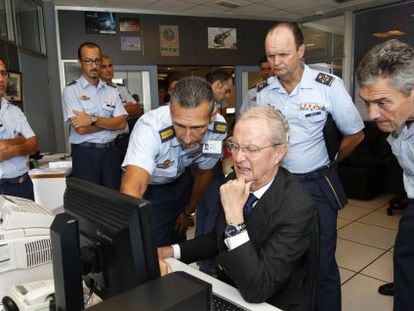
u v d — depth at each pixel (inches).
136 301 24.5
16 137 96.3
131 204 28.9
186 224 80.1
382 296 93.4
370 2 203.8
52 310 35.0
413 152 48.4
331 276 71.2
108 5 198.7
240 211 40.0
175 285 26.6
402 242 53.0
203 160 71.9
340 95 70.8
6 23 143.9
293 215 42.0
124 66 211.2
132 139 59.8
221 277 49.4
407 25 196.5
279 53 68.7
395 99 38.4
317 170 72.2
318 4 206.7
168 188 71.5
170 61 219.9
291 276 43.8
